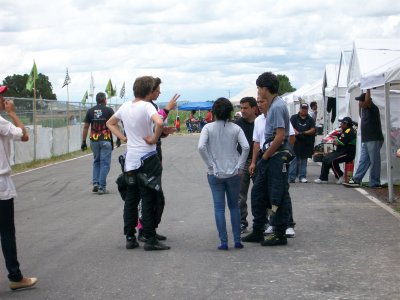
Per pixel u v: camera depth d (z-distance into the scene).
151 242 7.58
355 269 6.50
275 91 7.73
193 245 7.86
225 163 7.50
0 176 5.83
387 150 11.22
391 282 5.98
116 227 9.24
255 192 7.90
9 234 5.92
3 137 5.86
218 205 7.57
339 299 5.46
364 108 13.26
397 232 8.44
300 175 14.84
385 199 11.70
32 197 12.88
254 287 5.90
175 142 35.59
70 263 7.03
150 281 6.18
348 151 14.27
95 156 13.21
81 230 9.05
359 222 9.23
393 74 10.33
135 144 7.47
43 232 8.97
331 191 12.95
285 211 7.69
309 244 7.79
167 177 16.06
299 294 5.64
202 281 6.14
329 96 20.88
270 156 7.66
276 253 7.32
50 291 5.93
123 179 7.62
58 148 25.16
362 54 15.14
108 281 6.22
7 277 6.46
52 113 24.41
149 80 7.62
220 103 7.45
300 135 14.59
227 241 7.62
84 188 14.23
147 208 7.52
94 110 13.15
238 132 7.50
